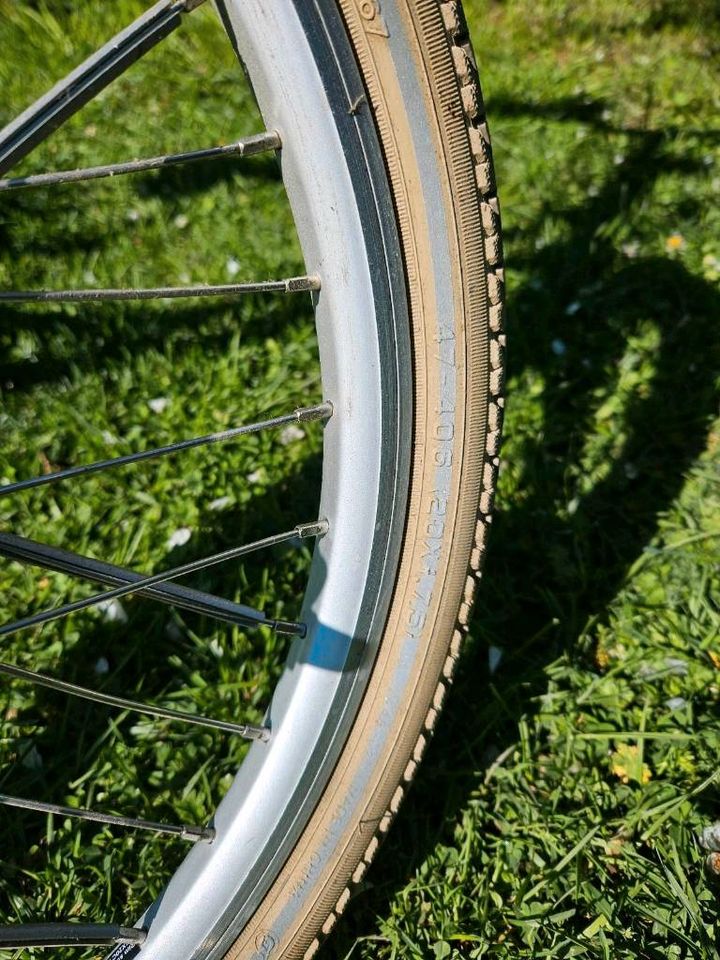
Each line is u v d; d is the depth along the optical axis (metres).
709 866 1.49
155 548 2.03
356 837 1.20
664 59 3.65
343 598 1.11
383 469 1.06
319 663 1.13
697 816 1.56
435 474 1.09
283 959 1.23
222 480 2.15
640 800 1.58
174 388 2.38
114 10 3.67
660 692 1.76
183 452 2.22
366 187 0.95
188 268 2.69
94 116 3.21
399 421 1.05
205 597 1.14
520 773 1.67
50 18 3.57
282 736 1.14
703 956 1.37
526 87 3.47
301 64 0.90
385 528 1.09
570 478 2.17
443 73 0.92
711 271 2.62
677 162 3.05
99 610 1.92
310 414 1.07
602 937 1.42
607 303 2.56
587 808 1.59
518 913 1.48
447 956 1.45
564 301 2.60
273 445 2.24
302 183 0.96
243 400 2.35
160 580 1.10
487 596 1.95
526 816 1.60
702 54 3.70
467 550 1.14
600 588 1.96
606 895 1.48
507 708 1.73
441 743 1.72
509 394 2.33
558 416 2.28
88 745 1.76
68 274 2.66
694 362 2.41
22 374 2.39
